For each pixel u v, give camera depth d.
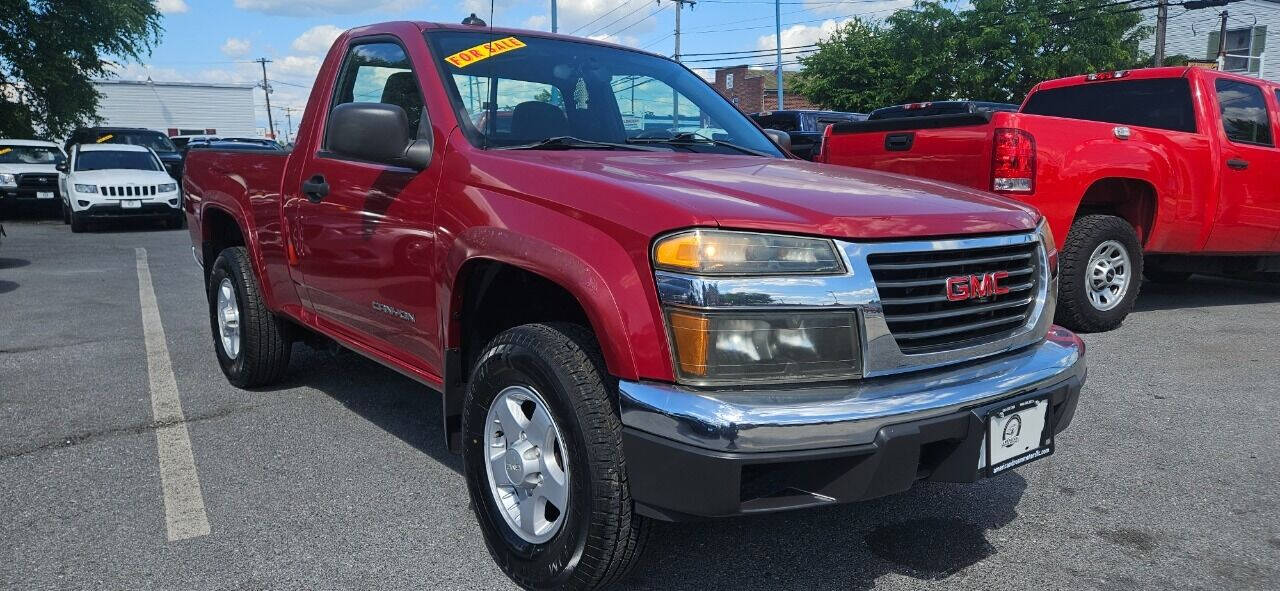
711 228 2.21
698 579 2.74
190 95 53.44
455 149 3.04
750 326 2.20
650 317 2.23
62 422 4.21
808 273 2.24
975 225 2.55
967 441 2.36
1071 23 28.16
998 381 2.45
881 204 2.49
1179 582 2.72
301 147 3.96
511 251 2.57
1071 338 2.85
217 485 3.44
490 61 3.48
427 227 3.03
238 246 4.88
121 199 14.86
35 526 3.08
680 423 2.14
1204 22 31.89
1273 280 8.07
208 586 2.67
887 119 6.41
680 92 3.97
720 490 2.12
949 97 29.36
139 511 3.20
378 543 2.96
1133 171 6.00
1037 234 2.76
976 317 2.55
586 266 2.36
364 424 4.19
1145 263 7.03
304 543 2.95
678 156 3.23
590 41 3.95
